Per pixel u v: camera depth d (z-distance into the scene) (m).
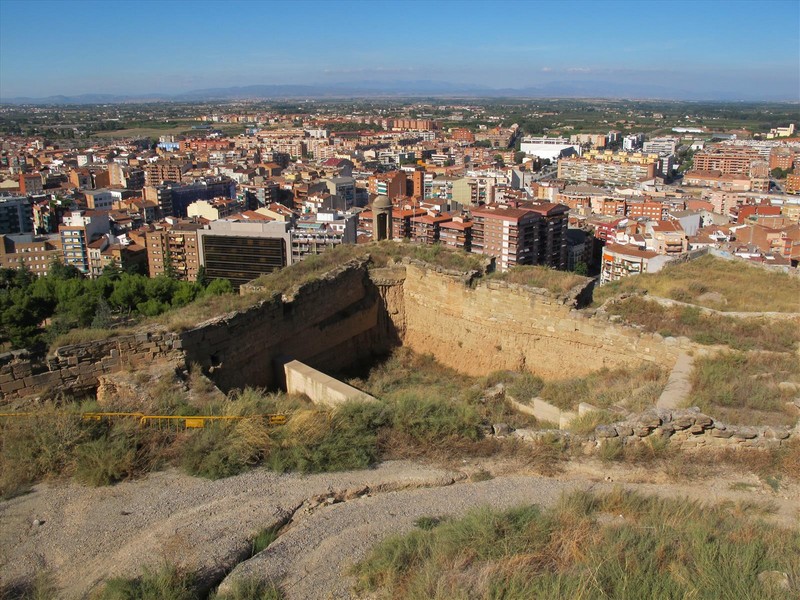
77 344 17.69
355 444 14.15
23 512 11.73
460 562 9.76
